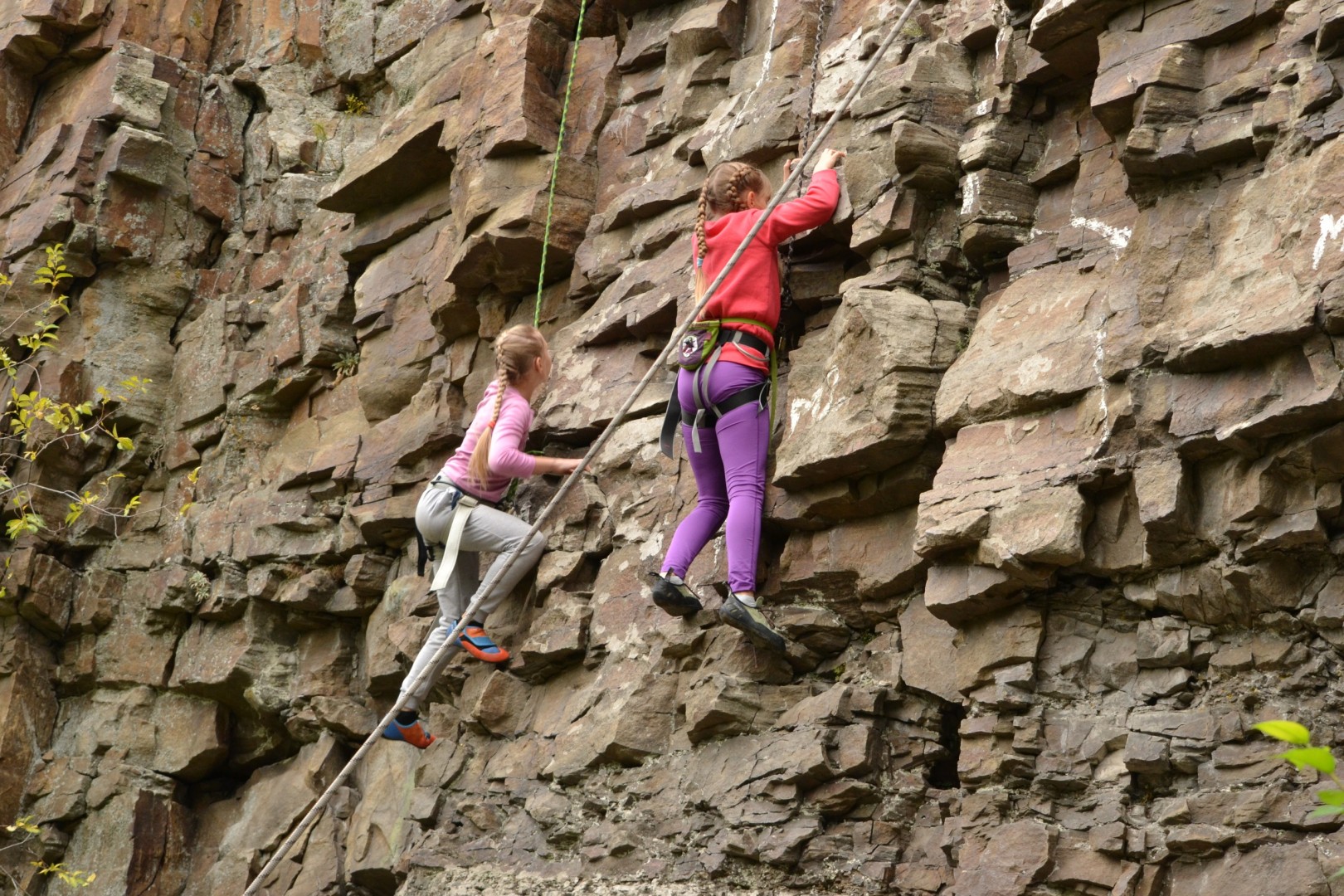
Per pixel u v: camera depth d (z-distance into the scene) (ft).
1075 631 16.40
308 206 31.63
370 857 23.02
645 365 22.40
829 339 19.42
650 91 24.73
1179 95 16.69
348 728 25.23
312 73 33.71
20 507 27.73
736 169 19.52
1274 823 14.20
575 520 21.83
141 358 31.63
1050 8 17.89
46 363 31.12
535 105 25.16
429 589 21.95
